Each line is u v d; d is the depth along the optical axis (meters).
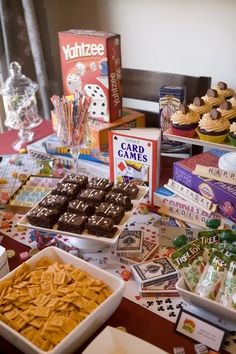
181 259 0.90
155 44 1.92
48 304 0.81
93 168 1.36
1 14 1.83
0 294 0.85
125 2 1.92
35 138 1.68
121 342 0.75
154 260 1.00
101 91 1.38
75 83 1.43
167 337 0.81
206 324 0.80
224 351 0.78
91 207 1.06
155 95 1.69
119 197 1.08
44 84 2.02
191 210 1.13
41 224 1.02
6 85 1.70
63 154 1.43
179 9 1.76
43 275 0.89
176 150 1.40
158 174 1.23
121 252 1.03
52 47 2.24
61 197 1.09
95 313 0.77
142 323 0.85
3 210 1.25
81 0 2.08
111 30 2.04
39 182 1.32
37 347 0.72
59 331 0.76
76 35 1.35
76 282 0.87
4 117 2.09
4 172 1.42
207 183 1.11
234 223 1.07
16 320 0.79
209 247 0.92
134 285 0.95
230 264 0.86
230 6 1.62
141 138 1.18
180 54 1.86
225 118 1.09
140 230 1.12
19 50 1.95
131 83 1.72
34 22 1.88
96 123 1.40
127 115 1.49
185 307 0.88
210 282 0.84
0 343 0.83
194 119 1.10
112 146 1.25
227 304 0.80
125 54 2.05
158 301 0.90
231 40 1.69
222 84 1.31
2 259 0.94
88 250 1.06
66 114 1.24
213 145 1.06
